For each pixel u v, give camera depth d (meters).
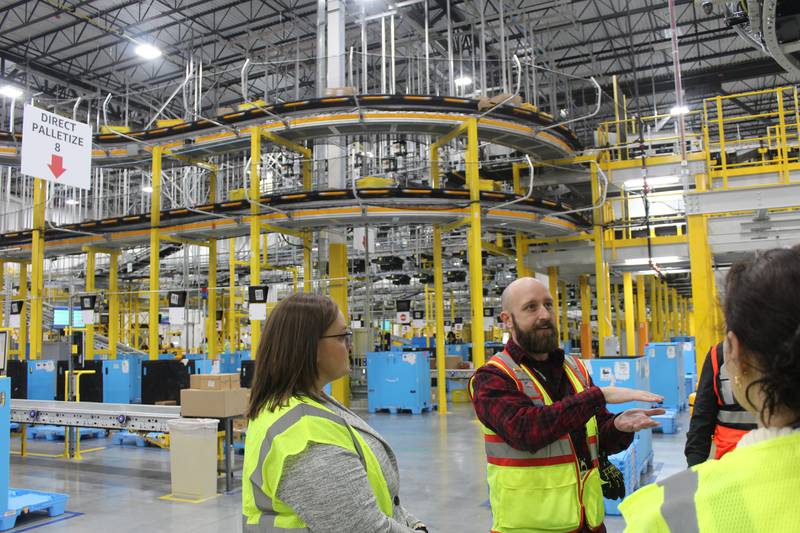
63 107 20.95
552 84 17.27
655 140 13.09
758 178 11.20
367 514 1.39
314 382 1.60
